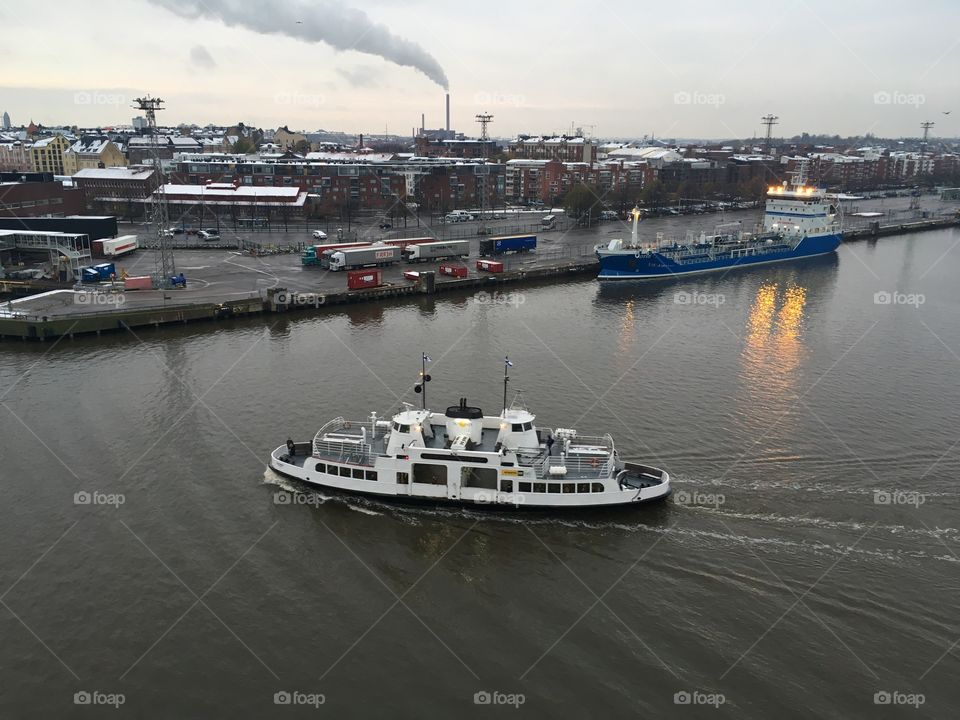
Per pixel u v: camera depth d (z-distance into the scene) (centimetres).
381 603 4344
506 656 3928
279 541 4916
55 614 4188
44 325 9462
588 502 5222
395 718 3525
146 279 12075
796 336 9931
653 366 8481
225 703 3603
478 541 4981
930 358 8888
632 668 3834
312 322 10694
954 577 4500
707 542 4909
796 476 5744
